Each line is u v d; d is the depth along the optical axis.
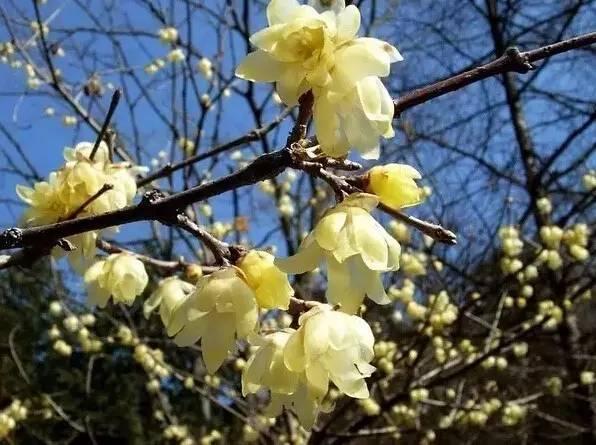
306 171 1.53
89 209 2.09
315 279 7.35
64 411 12.44
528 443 9.28
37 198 2.09
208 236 1.67
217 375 6.80
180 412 10.09
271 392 1.61
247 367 1.61
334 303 1.49
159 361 6.38
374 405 5.78
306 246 1.52
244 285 1.58
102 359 12.84
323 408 1.63
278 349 1.59
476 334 6.64
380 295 1.50
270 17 1.43
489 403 6.29
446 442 7.91
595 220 9.20
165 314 2.55
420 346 6.29
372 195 1.50
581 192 8.63
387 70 1.38
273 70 1.41
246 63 1.41
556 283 7.16
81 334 6.61
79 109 5.31
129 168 2.29
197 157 2.98
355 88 1.41
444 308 6.16
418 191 1.54
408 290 6.03
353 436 5.88
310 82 1.38
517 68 1.65
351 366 1.51
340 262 1.48
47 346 13.20
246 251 1.66
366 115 1.39
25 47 5.91
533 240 8.76
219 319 1.59
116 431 12.96
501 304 6.14
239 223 6.45
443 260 7.42
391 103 1.42
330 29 1.41
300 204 8.07
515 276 5.97
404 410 6.15
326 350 1.51
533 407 6.64
